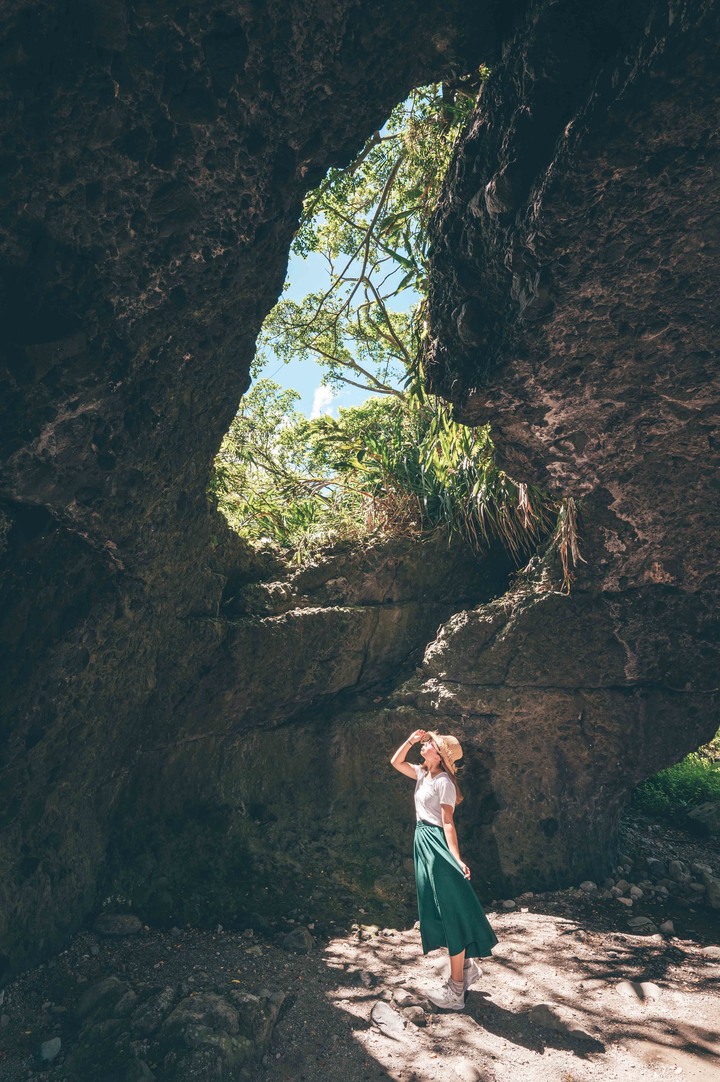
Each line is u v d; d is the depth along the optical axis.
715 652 6.02
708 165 3.15
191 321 3.57
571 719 6.29
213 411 4.25
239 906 5.28
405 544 6.75
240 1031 3.85
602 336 4.02
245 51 2.81
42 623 3.93
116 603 4.27
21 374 3.04
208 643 5.50
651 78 2.86
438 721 6.33
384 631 6.67
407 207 6.00
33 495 3.55
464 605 7.00
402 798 6.32
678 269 3.63
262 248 3.57
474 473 6.64
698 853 7.22
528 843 6.21
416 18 3.16
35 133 2.63
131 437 3.65
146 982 4.32
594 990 4.52
